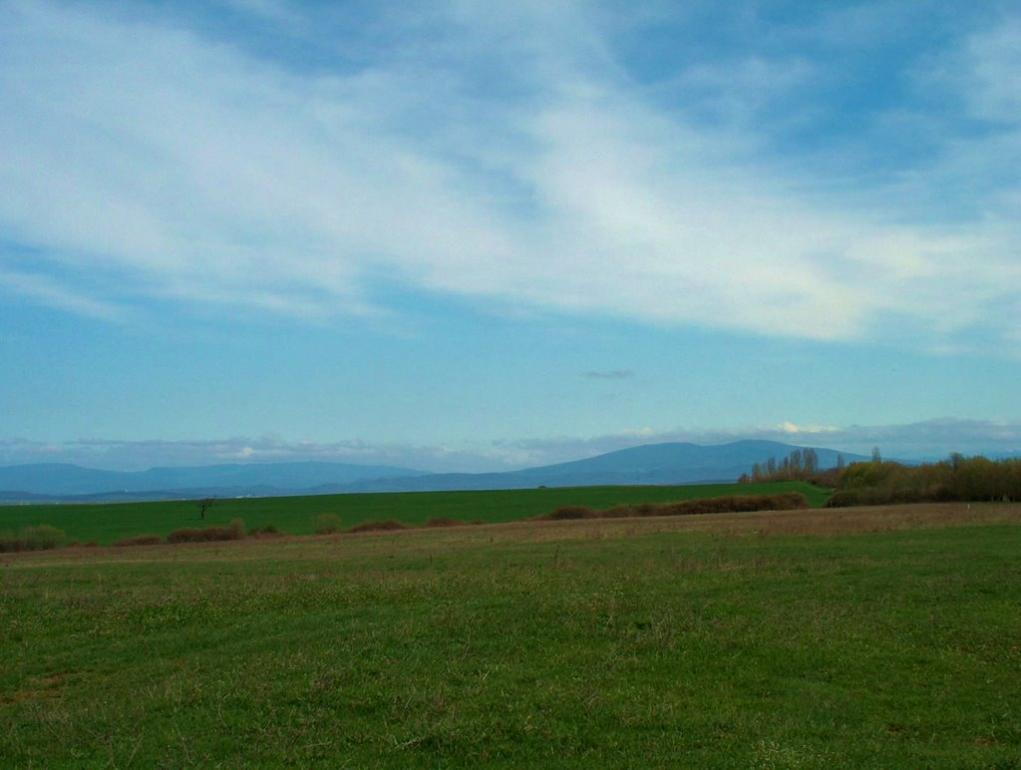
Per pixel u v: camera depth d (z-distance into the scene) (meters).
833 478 117.56
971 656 13.87
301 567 30.91
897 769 9.52
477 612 17.42
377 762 10.19
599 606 17.34
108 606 21.11
